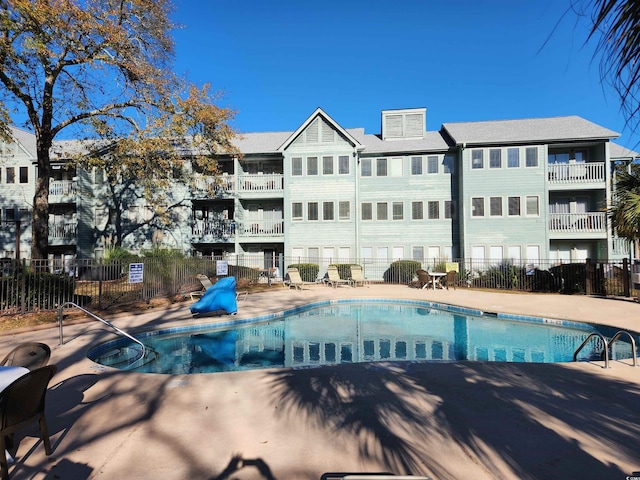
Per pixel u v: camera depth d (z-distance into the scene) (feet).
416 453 9.70
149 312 35.96
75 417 12.26
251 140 84.17
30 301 32.07
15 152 81.61
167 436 10.87
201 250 81.87
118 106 50.83
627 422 11.49
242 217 78.84
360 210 75.97
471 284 62.49
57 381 16.06
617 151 70.79
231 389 14.97
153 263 44.29
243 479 8.63
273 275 69.46
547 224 67.46
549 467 8.96
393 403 13.23
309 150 75.77
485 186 69.82
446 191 74.28
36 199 44.27
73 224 80.28
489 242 69.41
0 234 80.43
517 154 68.95
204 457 9.66
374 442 10.34
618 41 5.06
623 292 43.98
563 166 68.64
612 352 24.54
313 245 75.20
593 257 70.64
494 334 30.63
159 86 48.47
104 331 27.09
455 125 80.33
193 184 70.90
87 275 41.78
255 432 11.10
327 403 13.30
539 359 23.72
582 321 30.04
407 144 77.00
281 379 16.21
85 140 57.57
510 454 9.59
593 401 13.28
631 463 9.10
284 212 75.61
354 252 74.08
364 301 47.93
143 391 14.78
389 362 19.13
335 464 9.22
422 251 74.64
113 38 41.04
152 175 58.80
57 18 36.35
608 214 39.40
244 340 29.48
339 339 29.81
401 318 38.34
